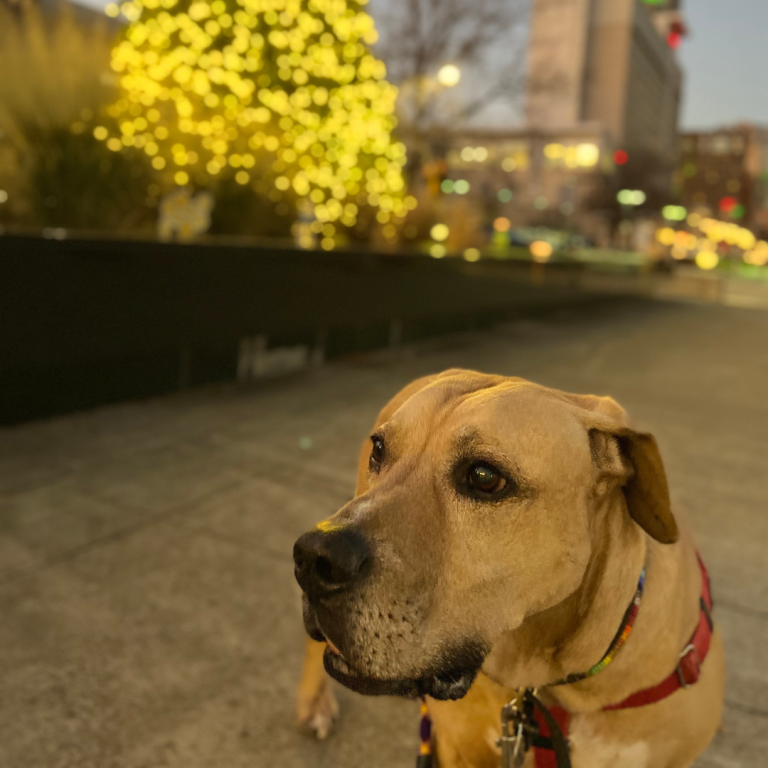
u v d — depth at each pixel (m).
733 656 2.94
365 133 13.09
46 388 5.39
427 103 21.05
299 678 2.69
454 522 1.44
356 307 8.58
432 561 1.40
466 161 75.56
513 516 1.43
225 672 2.69
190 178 9.15
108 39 8.90
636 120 129.12
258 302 7.10
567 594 1.50
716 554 3.89
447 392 1.63
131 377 6.04
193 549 3.61
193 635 2.90
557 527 1.46
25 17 7.91
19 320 5.06
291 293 7.50
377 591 1.33
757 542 4.06
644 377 8.49
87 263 5.43
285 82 11.66
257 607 3.13
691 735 1.80
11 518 3.81
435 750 2.01
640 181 68.56
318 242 12.64
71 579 3.26
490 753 1.83
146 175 8.10
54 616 2.96
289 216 10.74
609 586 1.63
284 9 11.42
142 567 3.40
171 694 2.55
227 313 6.76
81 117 7.59
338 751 2.37
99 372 5.76
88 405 5.72
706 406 7.25
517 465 1.42
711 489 4.90
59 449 4.88
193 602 3.14
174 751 2.29
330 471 4.79
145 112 9.00
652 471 1.56
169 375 6.38
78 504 4.04
